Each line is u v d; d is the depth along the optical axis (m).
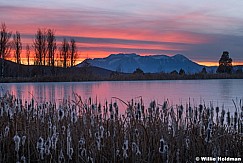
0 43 57.56
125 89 29.02
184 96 20.77
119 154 6.05
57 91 27.16
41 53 62.62
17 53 61.47
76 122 6.95
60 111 6.35
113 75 55.56
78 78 52.84
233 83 39.06
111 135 6.45
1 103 7.94
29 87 33.88
